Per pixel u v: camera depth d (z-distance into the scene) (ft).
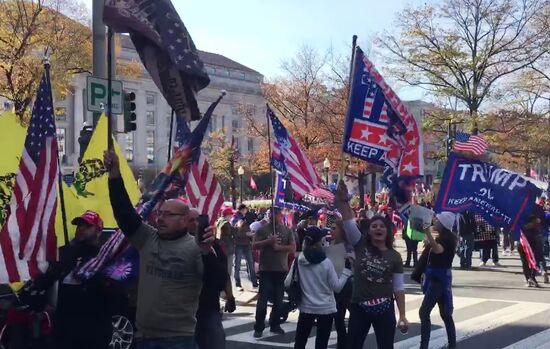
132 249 17.94
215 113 273.75
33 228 16.79
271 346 28.53
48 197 17.04
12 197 16.72
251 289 47.50
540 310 36.86
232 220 51.08
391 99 21.98
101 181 24.25
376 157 22.06
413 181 22.29
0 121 20.22
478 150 26.55
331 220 39.55
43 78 17.19
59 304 17.88
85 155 24.50
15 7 85.35
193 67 16.70
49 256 17.01
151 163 271.08
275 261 30.60
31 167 16.94
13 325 17.98
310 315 22.75
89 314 17.69
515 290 45.16
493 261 61.98
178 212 15.34
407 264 59.67
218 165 190.60
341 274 23.11
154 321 15.05
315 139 130.72
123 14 16.55
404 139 22.13
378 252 20.24
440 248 24.88
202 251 15.79
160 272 15.14
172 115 21.81
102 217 23.93
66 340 17.65
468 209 26.25
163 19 16.63
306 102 132.26
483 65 112.68
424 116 118.42
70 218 20.72
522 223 25.99
